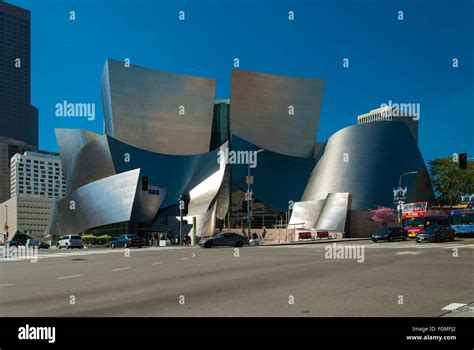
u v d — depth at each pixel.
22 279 15.55
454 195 86.94
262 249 34.12
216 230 70.25
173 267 19.05
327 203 62.38
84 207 64.00
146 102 82.62
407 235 46.75
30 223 120.06
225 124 90.19
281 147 85.62
